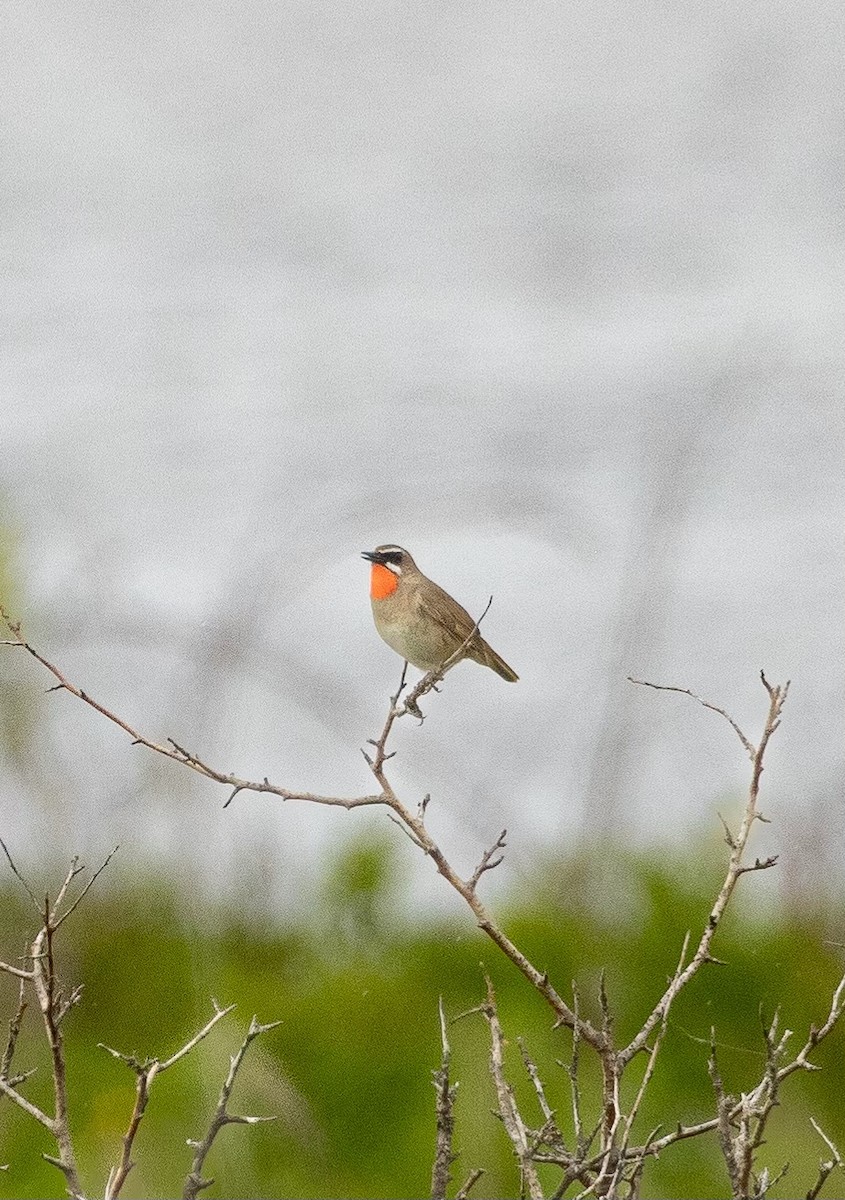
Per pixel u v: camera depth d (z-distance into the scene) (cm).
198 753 1148
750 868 582
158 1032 1063
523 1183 547
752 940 1026
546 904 1105
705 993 1005
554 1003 567
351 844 1166
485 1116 958
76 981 1086
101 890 1116
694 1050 988
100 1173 948
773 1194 927
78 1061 1038
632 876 1081
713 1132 955
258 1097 970
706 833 1132
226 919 1132
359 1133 970
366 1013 1008
